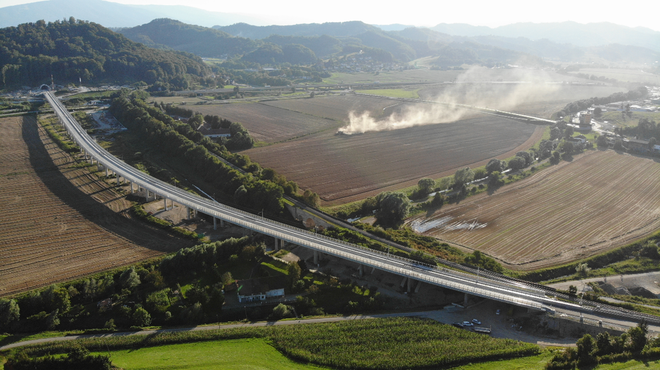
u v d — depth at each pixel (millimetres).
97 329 124938
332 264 163875
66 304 130750
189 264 151625
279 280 150125
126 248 166625
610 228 192000
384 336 122688
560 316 129000
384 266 149375
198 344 119750
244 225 175750
